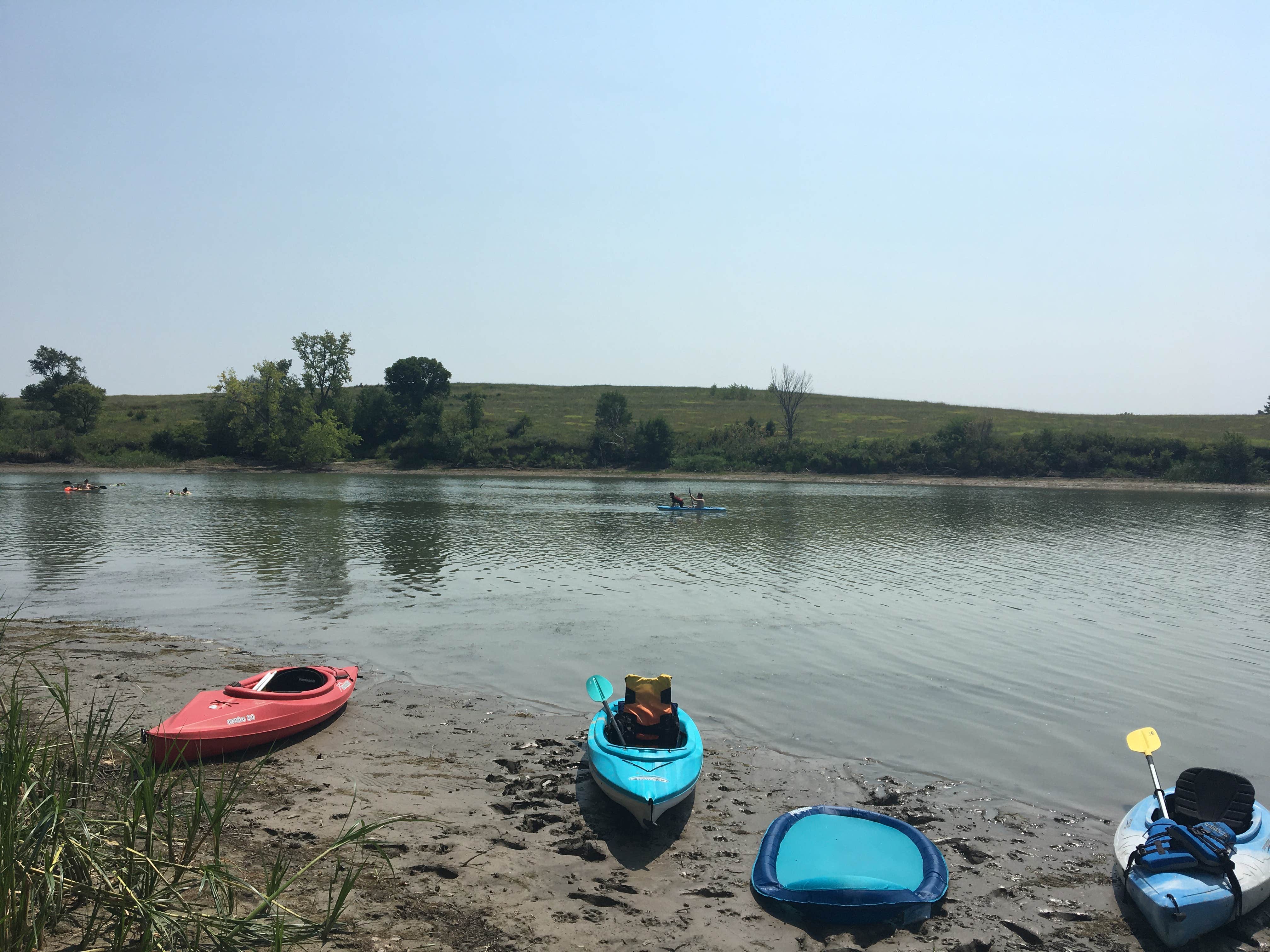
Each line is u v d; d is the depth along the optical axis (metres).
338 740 12.24
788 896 8.05
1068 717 13.88
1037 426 88.62
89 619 19.48
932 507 49.50
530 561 28.83
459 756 11.81
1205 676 16.20
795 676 15.94
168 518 40.59
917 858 8.85
